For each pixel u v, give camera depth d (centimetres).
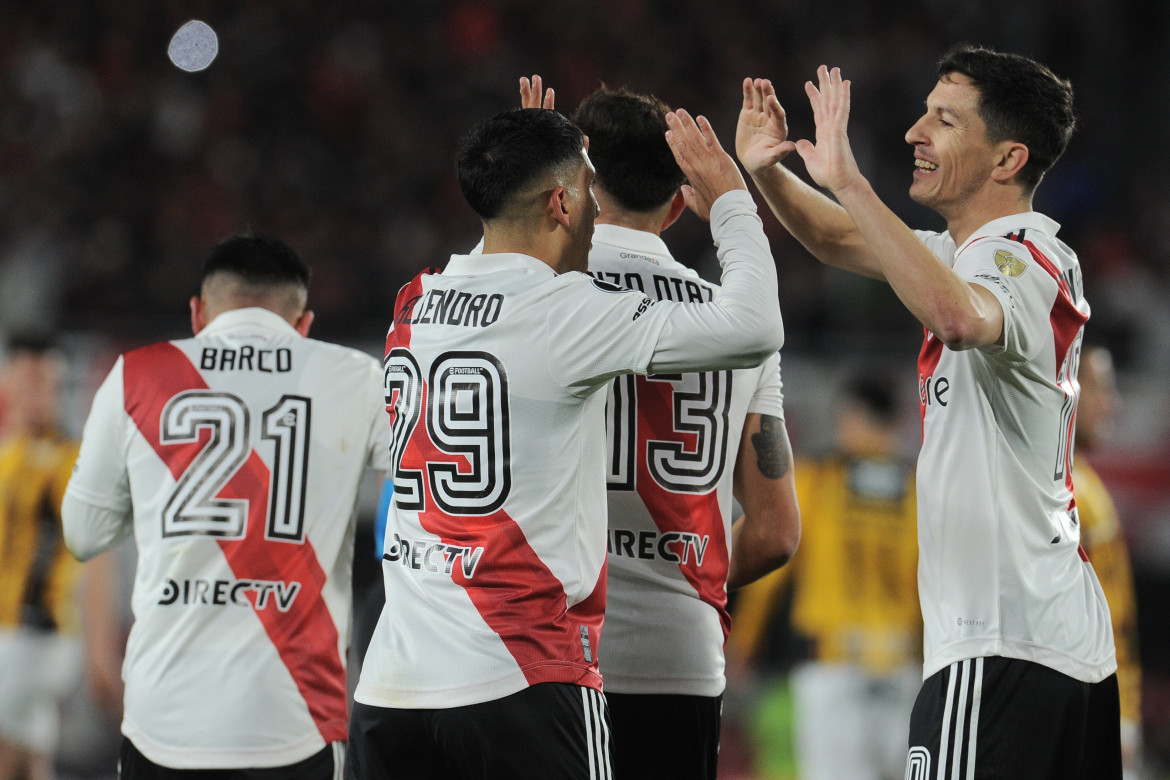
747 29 5684
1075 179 5128
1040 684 976
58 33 5109
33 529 2128
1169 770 2867
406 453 955
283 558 1148
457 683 900
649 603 1073
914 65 5469
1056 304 982
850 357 3297
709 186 1010
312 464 1170
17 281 4319
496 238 981
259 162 4978
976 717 973
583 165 982
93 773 2589
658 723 1080
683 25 5625
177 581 1138
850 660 2191
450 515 927
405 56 5372
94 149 4862
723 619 1133
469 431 923
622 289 956
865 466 2223
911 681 2211
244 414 1166
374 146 5106
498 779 892
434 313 962
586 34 5544
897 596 2203
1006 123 1019
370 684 941
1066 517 1034
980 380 1002
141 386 1180
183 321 3278
